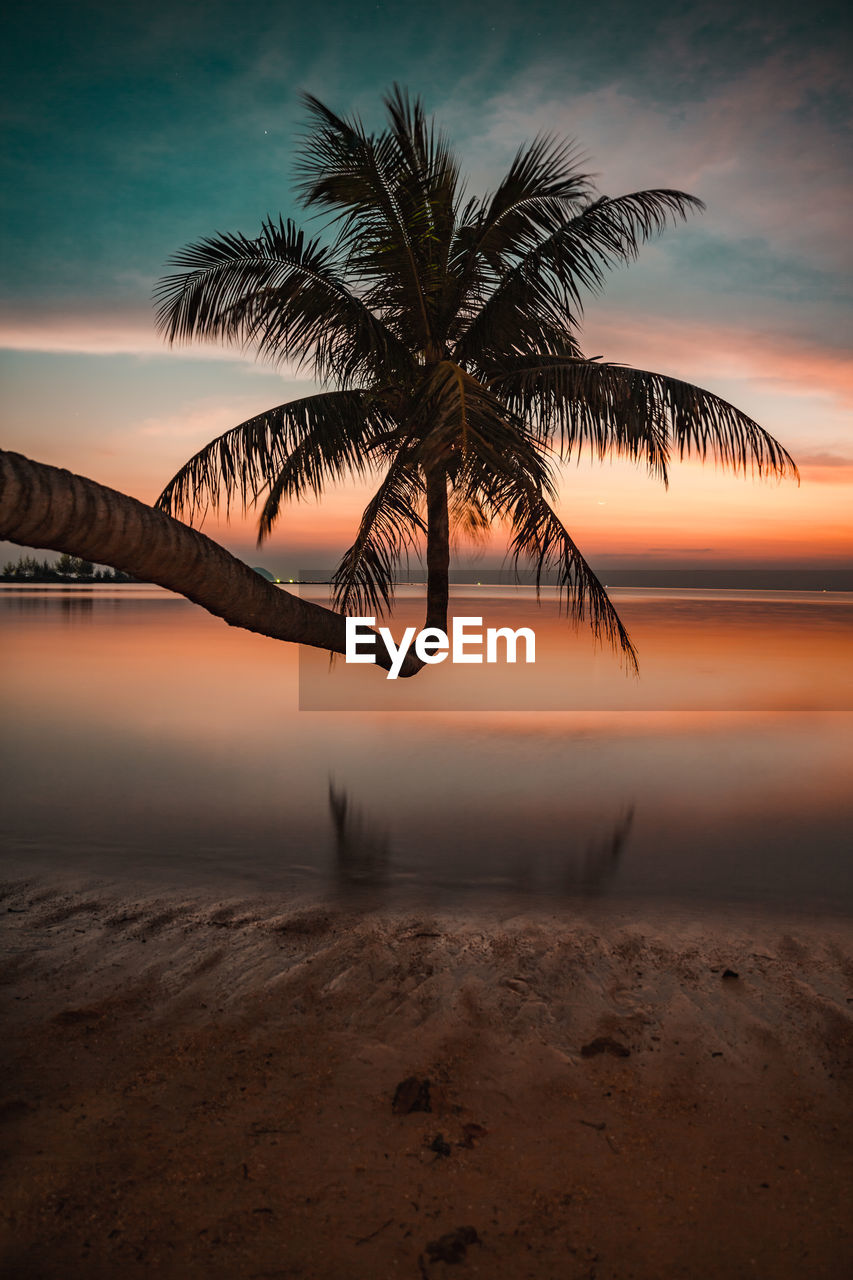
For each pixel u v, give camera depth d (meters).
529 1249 2.38
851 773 10.52
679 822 8.14
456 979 4.29
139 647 27.48
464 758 11.40
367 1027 3.73
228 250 5.90
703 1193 2.62
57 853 6.84
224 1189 2.61
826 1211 2.55
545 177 6.28
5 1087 3.16
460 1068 3.38
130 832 7.54
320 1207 2.54
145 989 4.11
